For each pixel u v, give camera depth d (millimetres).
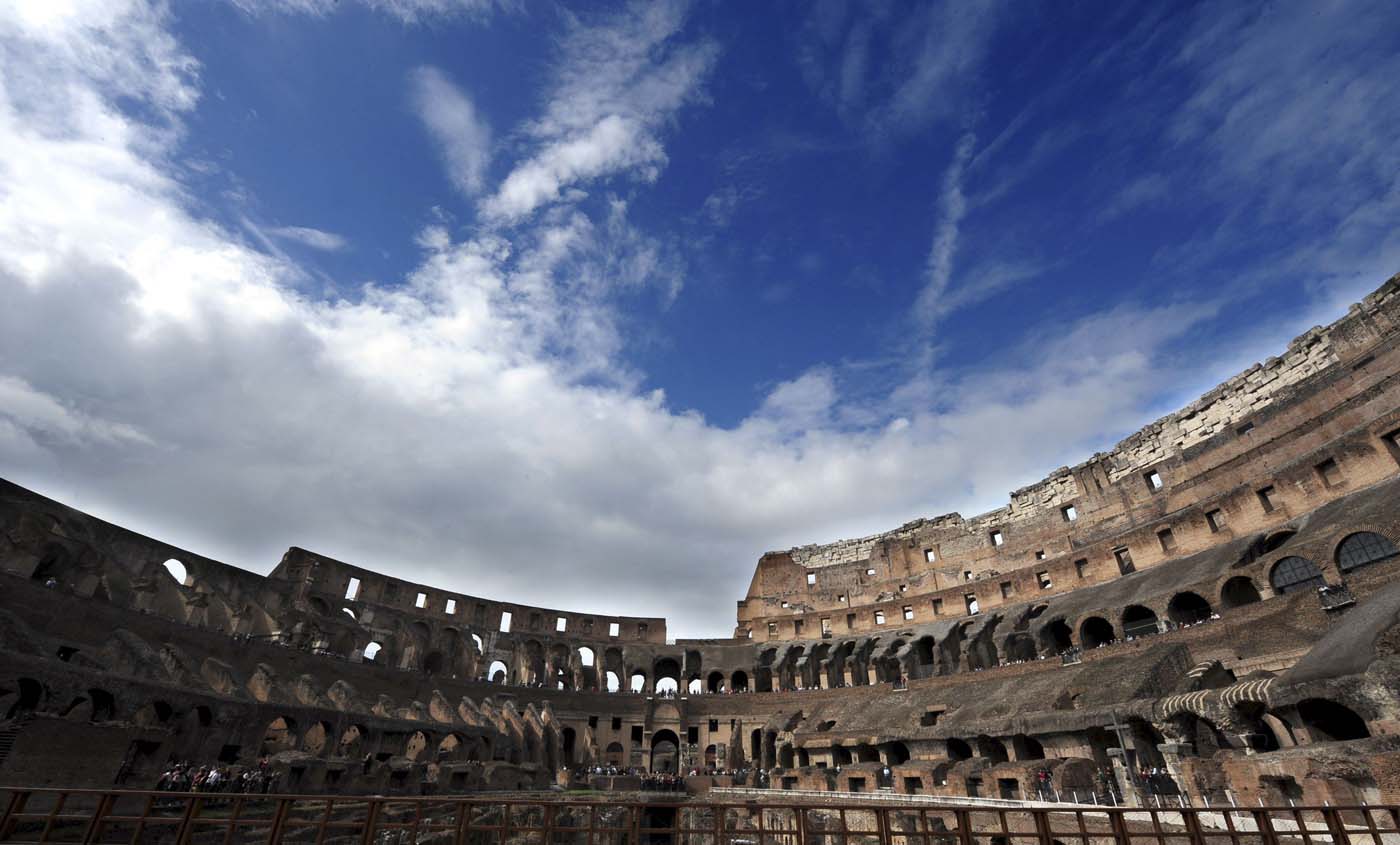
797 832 13281
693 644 91938
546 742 66562
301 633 62438
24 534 45656
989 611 75000
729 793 55375
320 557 71812
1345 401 52125
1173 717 34188
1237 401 65250
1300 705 28047
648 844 44969
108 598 48125
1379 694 24281
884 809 13359
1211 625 44094
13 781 25516
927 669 76938
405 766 45062
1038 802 35312
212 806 33406
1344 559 39594
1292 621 39250
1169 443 70875
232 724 39719
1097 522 75188
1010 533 84250
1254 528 53562
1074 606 61625
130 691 34250
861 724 61125
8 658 29500
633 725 79438
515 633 85938
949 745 49562
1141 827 27281
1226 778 28609
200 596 56094
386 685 64312
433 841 31203
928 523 95000
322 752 44750
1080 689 44438
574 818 44719
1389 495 40156
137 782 31453
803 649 87125
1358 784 22594
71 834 25812
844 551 102062
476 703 70562
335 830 30875
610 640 91812
